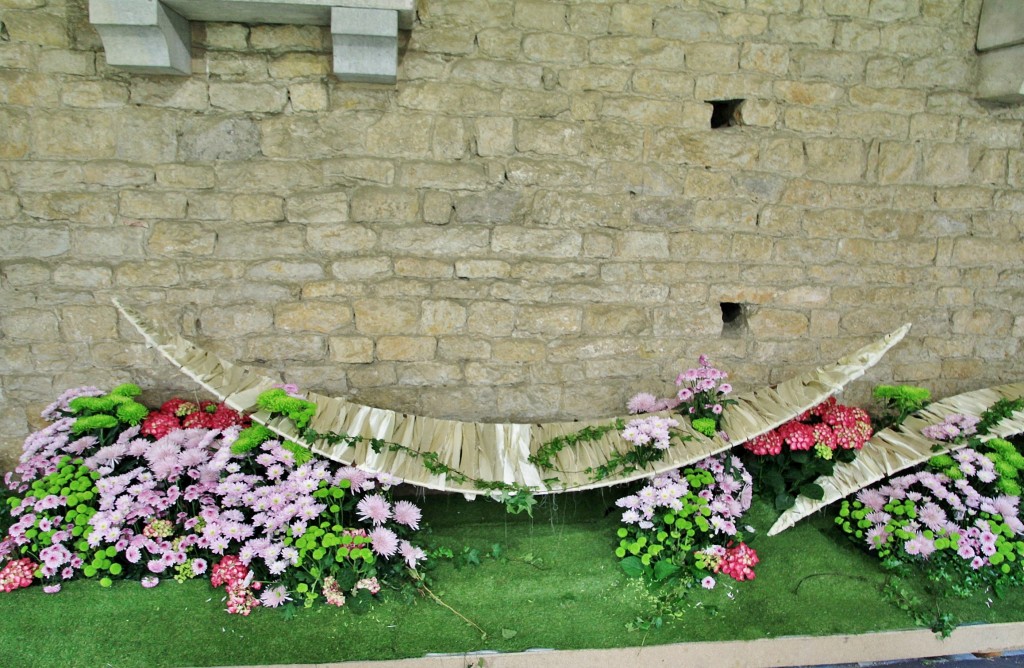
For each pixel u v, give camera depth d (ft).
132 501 8.91
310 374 10.83
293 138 10.14
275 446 9.39
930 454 10.42
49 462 9.57
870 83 11.24
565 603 8.92
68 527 8.95
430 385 11.12
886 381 12.35
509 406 11.35
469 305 10.92
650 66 10.68
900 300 12.05
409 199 10.48
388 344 10.87
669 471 10.09
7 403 10.37
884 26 11.09
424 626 8.48
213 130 9.96
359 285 10.63
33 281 10.04
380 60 9.57
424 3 10.02
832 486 10.35
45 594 8.52
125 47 9.02
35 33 9.43
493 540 9.93
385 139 10.30
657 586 9.14
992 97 11.36
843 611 9.04
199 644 8.04
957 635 8.98
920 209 11.79
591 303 11.19
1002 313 12.43
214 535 8.77
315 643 8.16
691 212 11.17
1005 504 9.87
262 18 9.53
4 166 9.68
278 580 8.71
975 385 12.66
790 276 11.63
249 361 10.66
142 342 10.50
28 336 10.19
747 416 10.27
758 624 8.75
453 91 10.31
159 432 9.88
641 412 11.33
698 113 10.91
